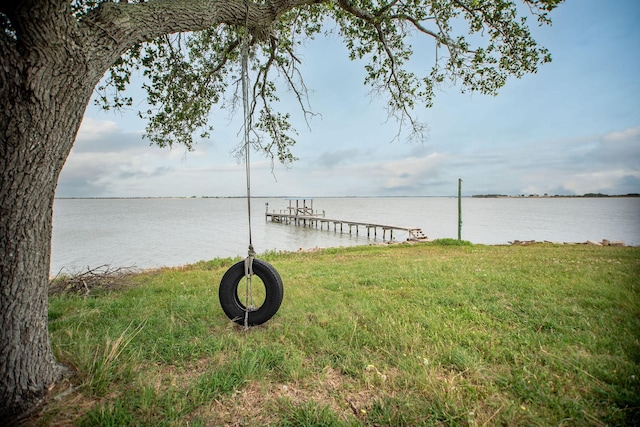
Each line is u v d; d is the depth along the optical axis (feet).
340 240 96.53
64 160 8.70
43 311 8.56
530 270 24.57
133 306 17.06
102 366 9.16
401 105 26.14
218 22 13.08
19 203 7.84
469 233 99.86
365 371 9.73
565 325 12.98
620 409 7.68
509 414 7.60
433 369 9.59
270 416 7.81
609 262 28.09
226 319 14.65
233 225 138.31
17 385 7.79
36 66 7.53
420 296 17.97
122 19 9.34
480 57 22.53
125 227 122.21
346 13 24.27
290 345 11.53
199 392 8.65
